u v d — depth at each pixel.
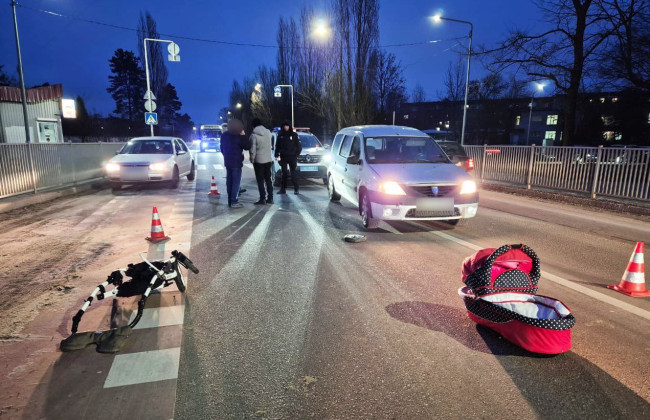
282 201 9.96
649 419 2.27
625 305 3.84
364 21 29.84
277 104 58.06
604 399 2.44
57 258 5.26
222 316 3.56
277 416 2.28
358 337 3.19
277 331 3.29
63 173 11.55
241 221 7.55
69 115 23.62
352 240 6.07
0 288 4.22
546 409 2.35
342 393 2.49
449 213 6.31
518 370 2.74
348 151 8.65
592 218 8.27
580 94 22.25
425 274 4.67
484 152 14.63
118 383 2.59
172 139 13.27
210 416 2.28
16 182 9.31
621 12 15.97
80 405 2.37
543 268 4.97
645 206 8.70
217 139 42.03
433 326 3.38
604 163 9.79
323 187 12.86
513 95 52.25
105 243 5.98
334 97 32.47
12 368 2.75
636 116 31.69
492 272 3.26
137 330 3.29
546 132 62.47
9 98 19.98
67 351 2.96
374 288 4.23
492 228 7.18
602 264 5.15
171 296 4.00
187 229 6.88
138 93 64.62
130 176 11.27
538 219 8.12
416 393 2.49
